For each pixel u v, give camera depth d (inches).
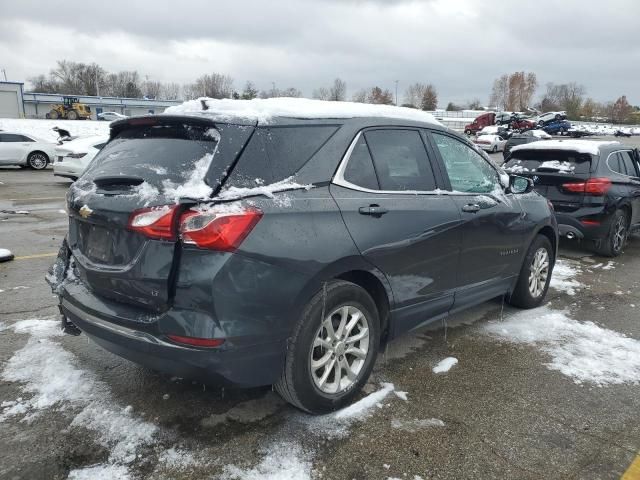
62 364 146.6
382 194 133.7
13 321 177.8
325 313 117.3
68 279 128.3
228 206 103.2
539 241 202.1
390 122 143.6
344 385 127.0
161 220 101.6
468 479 104.7
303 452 111.0
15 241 309.6
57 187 596.1
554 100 4461.1
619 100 4183.1
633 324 193.0
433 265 146.9
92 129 1449.3
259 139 113.0
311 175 119.3
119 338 108.7
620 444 117.6
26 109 2632.9
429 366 153.6
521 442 117.3
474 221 160.2
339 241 118.4
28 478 101.4
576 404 134.3
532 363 157.4
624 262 294.8
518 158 315.3
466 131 2078.0
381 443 115.0
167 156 114.1
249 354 106.6
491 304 212.4
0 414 122.2
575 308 210.5
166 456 108.7
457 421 124.6
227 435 116.1
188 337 101.2
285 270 108.5
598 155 290.5
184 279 101.2
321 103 135.4
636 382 147.0
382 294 135.3
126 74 4421.8
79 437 114.3
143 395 131.6
